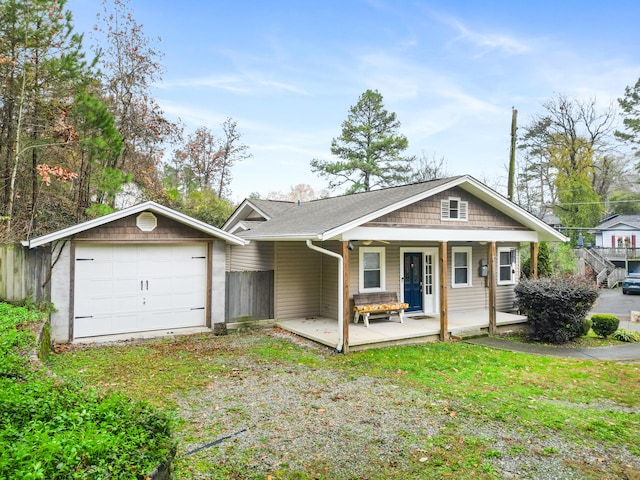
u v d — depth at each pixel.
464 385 7.24
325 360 8.77
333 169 31.75
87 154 15.82
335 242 12.57
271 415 5.73
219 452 4.63
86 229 9.63
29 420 3.26
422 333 10.88
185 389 6.70
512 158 18.17
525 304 11.63
